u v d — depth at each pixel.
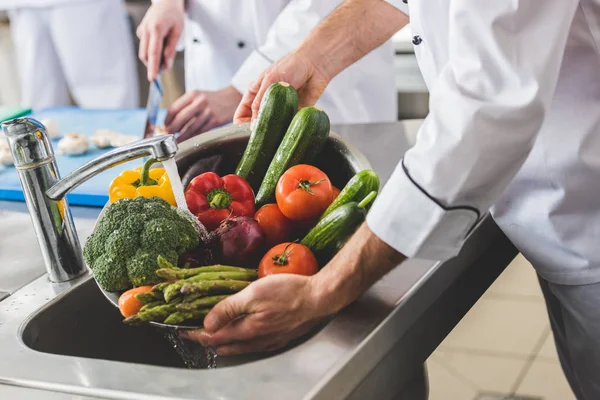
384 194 0.85
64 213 1.05
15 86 3.39
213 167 1.18
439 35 1.08
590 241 1.03
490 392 2.01
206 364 0.98
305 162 1.11
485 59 0.79
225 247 0.97
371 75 1.96
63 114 2.05
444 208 0.82
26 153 1.00
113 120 1.96
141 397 0.76
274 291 0.83
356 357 0.79
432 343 0.98
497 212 1.09
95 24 3.11
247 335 0.85
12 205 1.45
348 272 0.84
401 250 0.85
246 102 1.29
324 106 1.92
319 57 1.31
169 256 0.91
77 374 0.82
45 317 1.01
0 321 0.98
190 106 1.66
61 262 1.07
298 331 0.88
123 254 0.91
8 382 0.83
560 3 0.78
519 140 0.80
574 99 0.97
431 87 1.16
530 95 0.78
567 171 1.00
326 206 1.03
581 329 1.11
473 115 0.79
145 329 1.11
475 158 0.80
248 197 1.07
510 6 0.77
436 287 0.96
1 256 1.21
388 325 0.85
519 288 2.43
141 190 1.06
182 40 2.26
